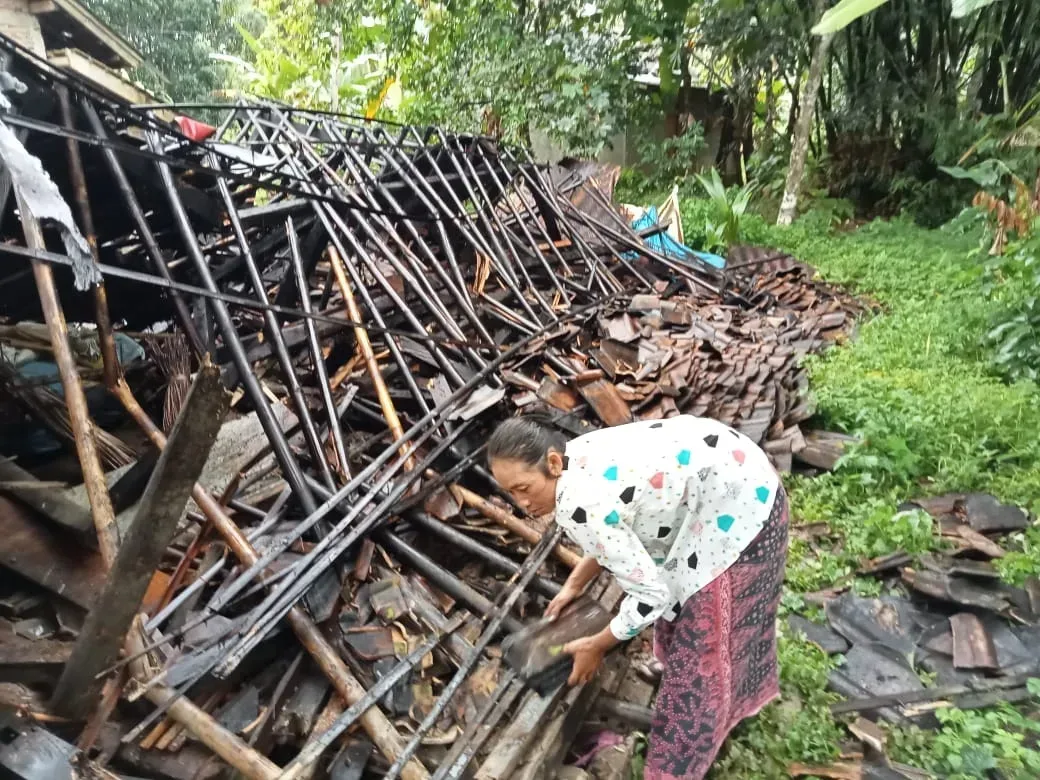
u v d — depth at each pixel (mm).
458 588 2938
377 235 4891
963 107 12125
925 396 5281
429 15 12594
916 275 8609
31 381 3512
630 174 13492
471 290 5746
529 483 1975
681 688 2184
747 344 6234
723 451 2012
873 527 3912
